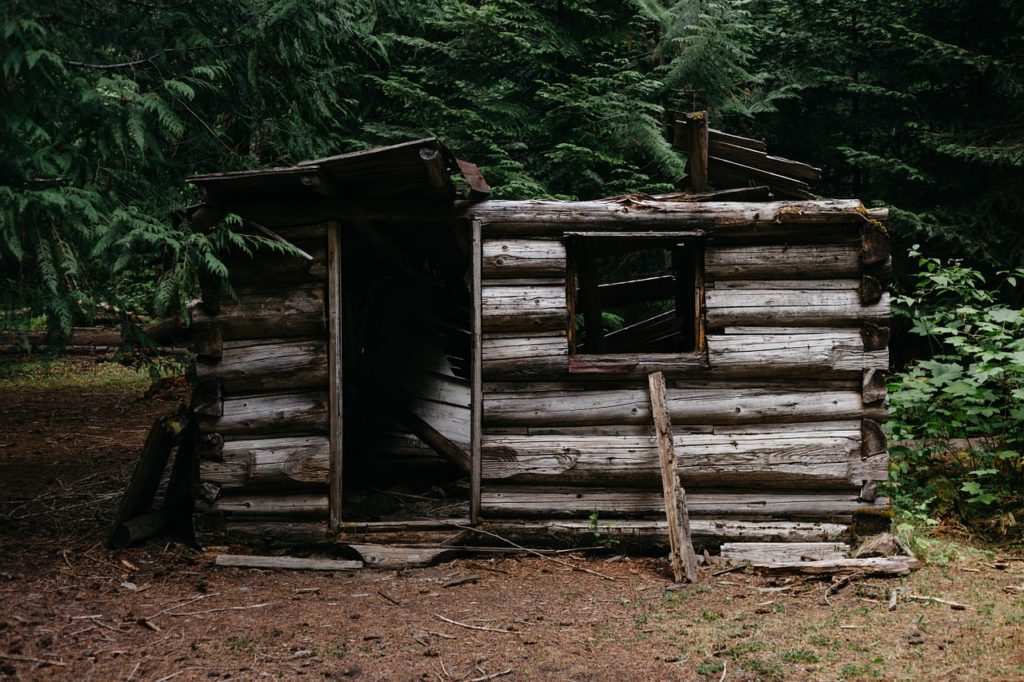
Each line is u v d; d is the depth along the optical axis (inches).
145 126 225.0
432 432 296.8
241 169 303.3
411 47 431.2
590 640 177.0
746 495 233.8
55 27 217.8
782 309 234.1
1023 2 435.5
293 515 235.5
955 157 442.9
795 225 234.2
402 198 235.8
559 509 234.4
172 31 253.8
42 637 174.4
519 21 419.8
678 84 431.5
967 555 232.4
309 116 322.3
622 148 414.0
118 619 186.1
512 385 236.1
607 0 436.5
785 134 511.2
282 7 259.4
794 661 165.3
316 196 235.8
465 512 267.0
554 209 236.1
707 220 235.0
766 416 233.6
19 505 273.0
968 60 432.5
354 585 213.0
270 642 175.6
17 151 204.5
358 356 314.7
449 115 414.9
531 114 414.0
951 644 172.4
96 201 214.7
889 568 215.5
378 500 283.0
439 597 203.9
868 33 476.4
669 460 224.1
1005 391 284.8
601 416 234.1
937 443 289.9
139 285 575.8
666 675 160.1
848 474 231.8
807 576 216.2
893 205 446.9
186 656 167.9
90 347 575.5
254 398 238.1
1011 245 442.0
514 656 169.2
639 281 332.2
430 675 160.6
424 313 315.9
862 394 233.3
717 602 198.7
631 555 232.1
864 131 505.7
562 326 235.6
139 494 240.4
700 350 238.5
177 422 244.8
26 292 211.8
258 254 238.1
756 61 491.8
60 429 403.2
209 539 235.5
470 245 240.8
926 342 465.1
